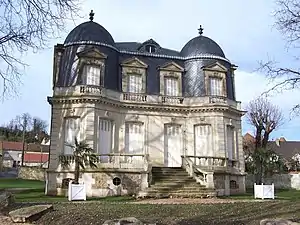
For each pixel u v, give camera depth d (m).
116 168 22.72
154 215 11.92
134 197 20.86
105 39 27.66
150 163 24.44
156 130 27.81
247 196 23.98
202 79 29.14
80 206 14.34
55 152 24.98
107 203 16.16
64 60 26.88
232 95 30.41
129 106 27.33
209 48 30.33
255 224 10.21
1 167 67.44
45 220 11.70
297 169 53.34
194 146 28.09
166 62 29.64
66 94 25.53
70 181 21.98
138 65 28.47
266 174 36.44
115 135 26.47
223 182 25.61
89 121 24.94
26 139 98.31
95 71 26.59
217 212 12.43
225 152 27.59
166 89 29.00
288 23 14.01
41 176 47.28
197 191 21.31
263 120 43.88
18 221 11.62
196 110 28.48
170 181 22.55
